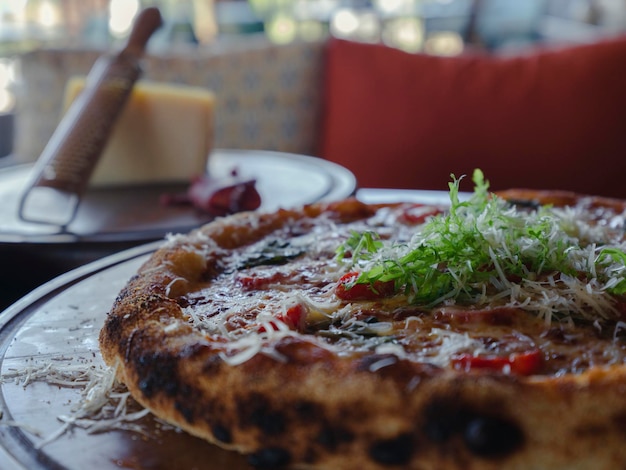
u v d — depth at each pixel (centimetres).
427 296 46
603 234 58
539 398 33
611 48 119
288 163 99
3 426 40
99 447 38
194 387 38
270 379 36
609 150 119
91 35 165
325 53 133
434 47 182
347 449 34
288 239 60
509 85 121
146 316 44
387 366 35
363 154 128
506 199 67
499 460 32
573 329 43
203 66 131
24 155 126
